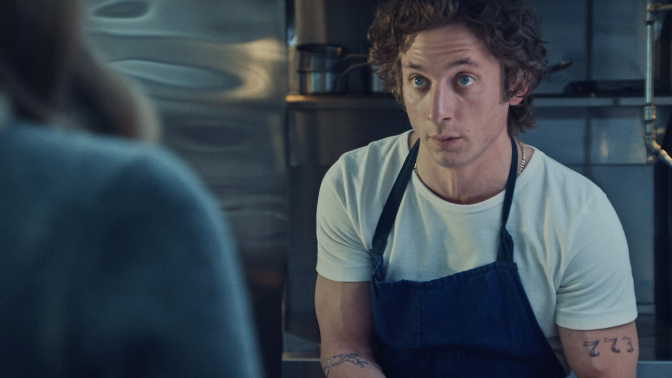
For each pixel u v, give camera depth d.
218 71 1.90
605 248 1.02
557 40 2.27
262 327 2.03
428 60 0.93
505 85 0.98
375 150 1.16
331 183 1.17
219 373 0.39
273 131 1.96
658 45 2.26
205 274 0.39
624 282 1.04
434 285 1.07
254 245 2.00
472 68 0.93
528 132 2.15
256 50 1.91
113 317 0.37
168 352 0.38
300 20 2.28
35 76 0.42
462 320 1.08
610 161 2.15
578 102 2.07
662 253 2.29
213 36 1.88
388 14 1.00
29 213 0.37
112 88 0.46
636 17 2.25
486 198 1.06
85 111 0.45
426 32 0.93
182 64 1.88
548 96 2.09
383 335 1.12
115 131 0.46
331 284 1.17
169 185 0.39
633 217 2.29
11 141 0.39
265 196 1.98
